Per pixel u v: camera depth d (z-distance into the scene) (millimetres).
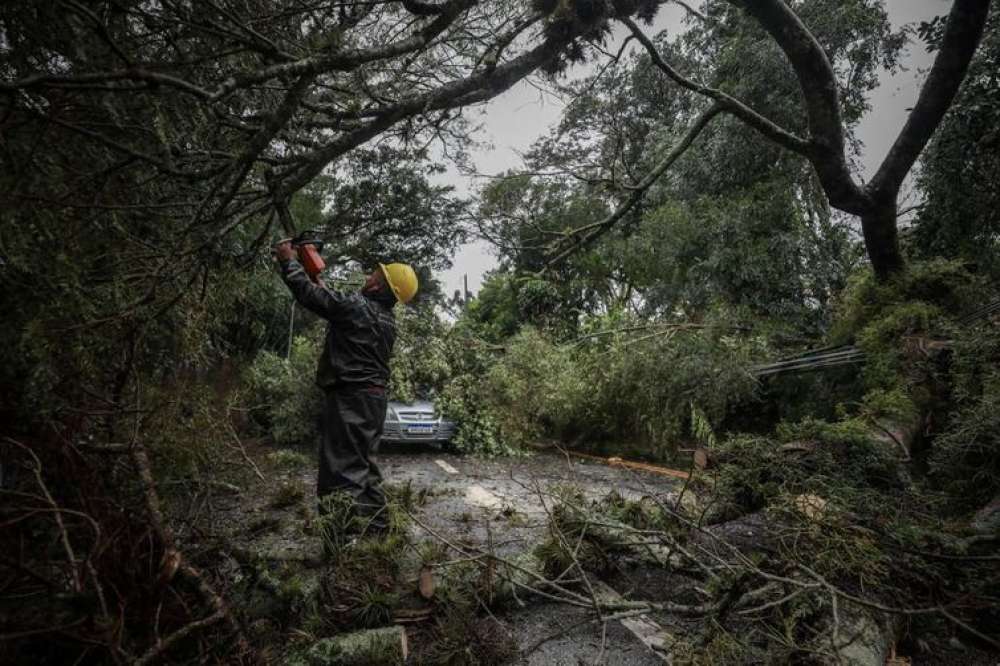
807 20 9992
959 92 6324
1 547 1461
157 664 1419
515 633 2203
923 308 5547
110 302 1913
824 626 2049
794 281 9781
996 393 3676
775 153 10461
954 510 3479
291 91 2092
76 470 1715
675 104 12742
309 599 2123
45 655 1480
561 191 8297
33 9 1616
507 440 8188
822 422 3498
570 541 2662
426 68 3355
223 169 2141
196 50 2178
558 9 3182
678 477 6242
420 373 8297
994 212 6273
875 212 6074
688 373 6840
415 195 7457
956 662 2203
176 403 2301
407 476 5961
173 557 1595
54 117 1597
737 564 2252
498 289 14508
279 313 7852
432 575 2236
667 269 11469
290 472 5297
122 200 2086
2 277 1606
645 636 2205
